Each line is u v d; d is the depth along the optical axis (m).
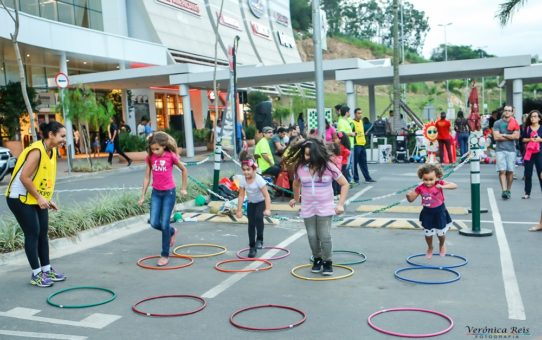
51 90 30.70
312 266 6.77
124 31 36.47
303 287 6.05
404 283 6.05
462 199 11.68
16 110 25.02
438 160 20.45
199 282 6.39
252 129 35.16
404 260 7.04
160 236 9.10
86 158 27.94
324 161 6.27
